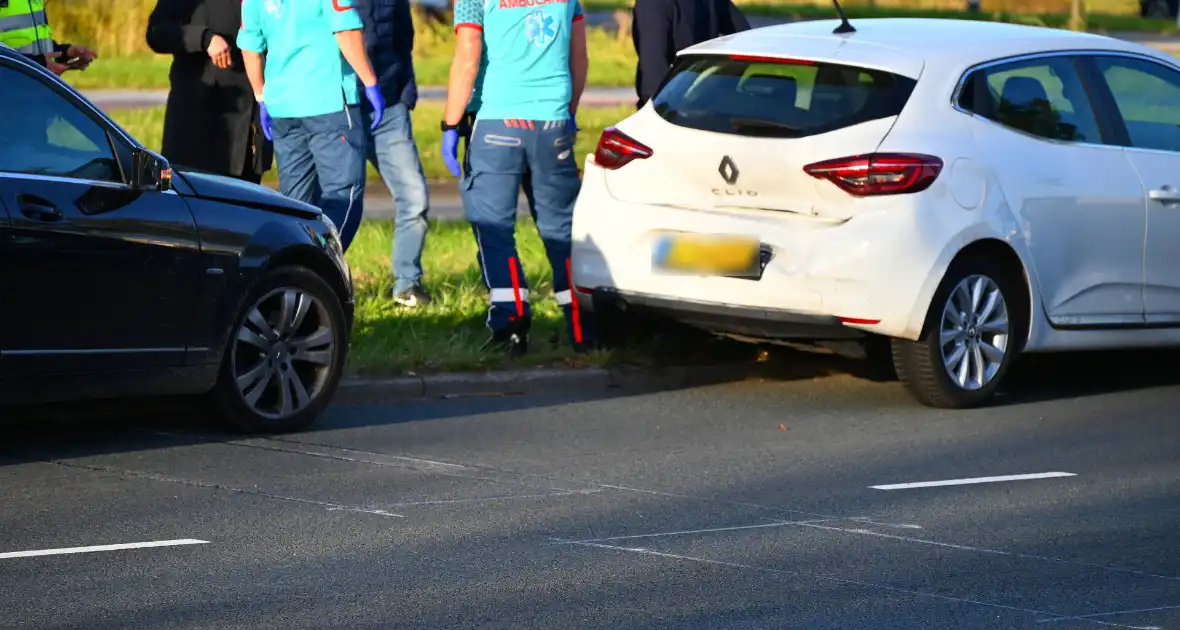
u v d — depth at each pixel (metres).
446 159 26.62
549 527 18.14
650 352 27.62
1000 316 25.33
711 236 24.67
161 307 20.80
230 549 17.02
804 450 22.28
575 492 19.72
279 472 20.27
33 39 26.30
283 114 27.62
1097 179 26.06
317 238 22.64
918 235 24.00
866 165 23.94
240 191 21.92
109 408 22.89
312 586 15.88
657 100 26.09
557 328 28.89
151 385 20.89
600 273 25.84
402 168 29.92
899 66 24.77
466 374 25.66
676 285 25.05
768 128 24.69
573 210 26.61
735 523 18.50
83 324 20.06
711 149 24.92
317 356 22.66
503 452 21.75
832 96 24.72
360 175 27.77
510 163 26.19
